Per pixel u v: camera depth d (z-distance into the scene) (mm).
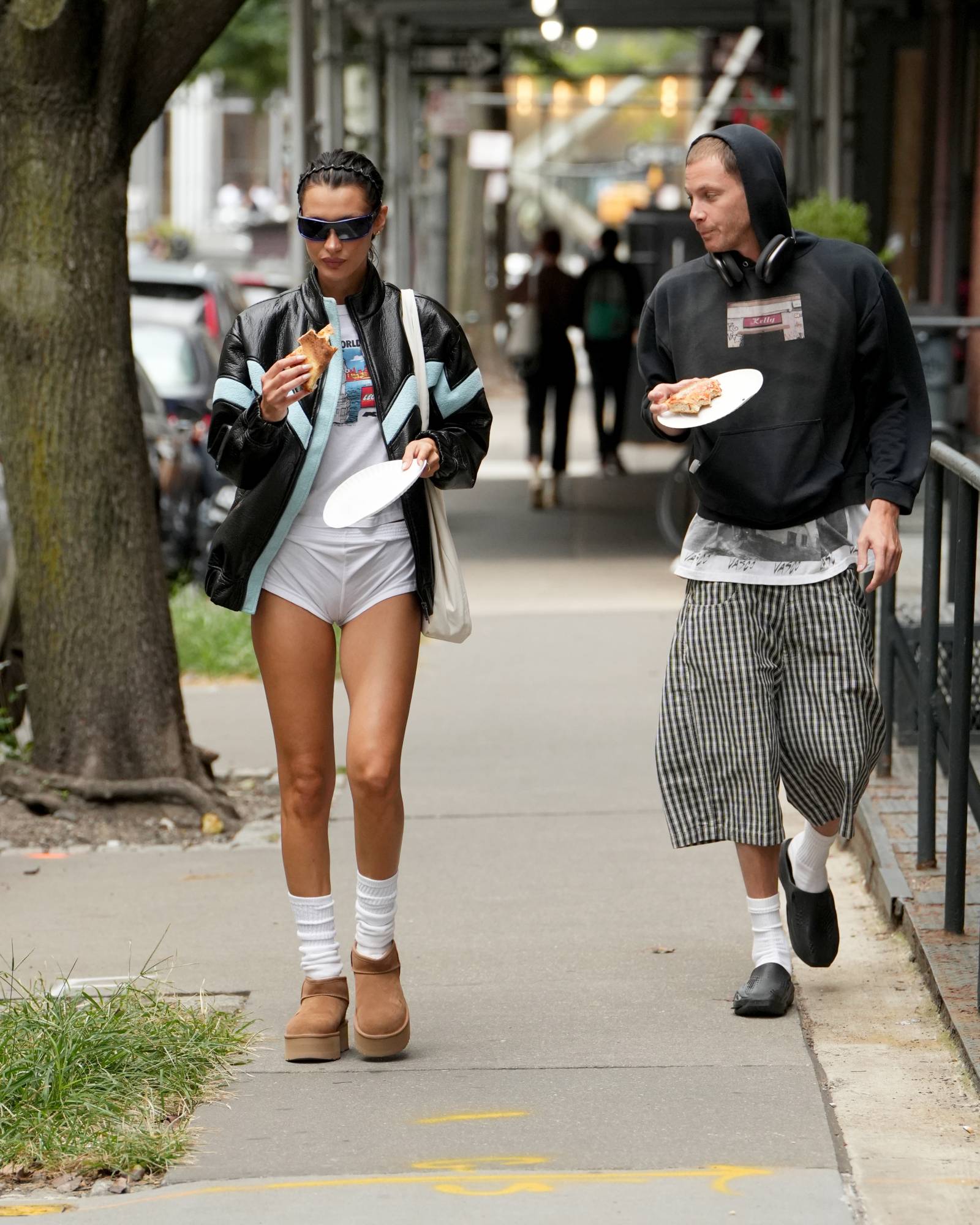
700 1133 8344
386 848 9203
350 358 9133
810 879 10148
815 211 26062
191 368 31219
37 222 14258
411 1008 10219
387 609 9188
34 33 13828
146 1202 7758
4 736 15945
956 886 10508
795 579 9578
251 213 115500
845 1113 8625
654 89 72438
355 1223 7480
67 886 12930
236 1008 10172
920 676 11875
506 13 44469
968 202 34812
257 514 9023
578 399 67562
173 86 14492
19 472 14578
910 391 9531
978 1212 7527
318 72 43344
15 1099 8609
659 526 32969
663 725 9828
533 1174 7934
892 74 37688
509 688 19641
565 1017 9977
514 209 105750
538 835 13977
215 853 13828
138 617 14766
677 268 9773
